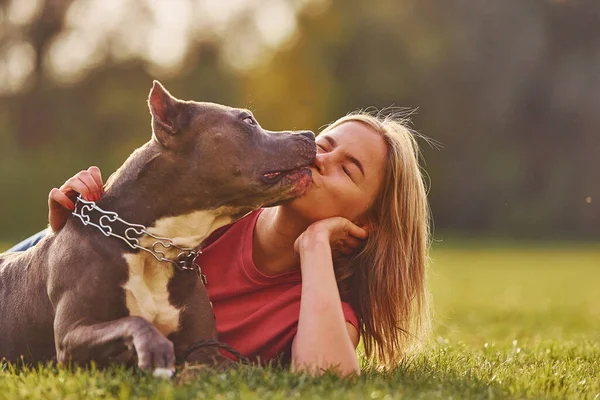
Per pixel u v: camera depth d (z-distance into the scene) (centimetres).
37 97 4259
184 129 534
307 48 4347
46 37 4250
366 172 593
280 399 440
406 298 620
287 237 589
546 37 4284
